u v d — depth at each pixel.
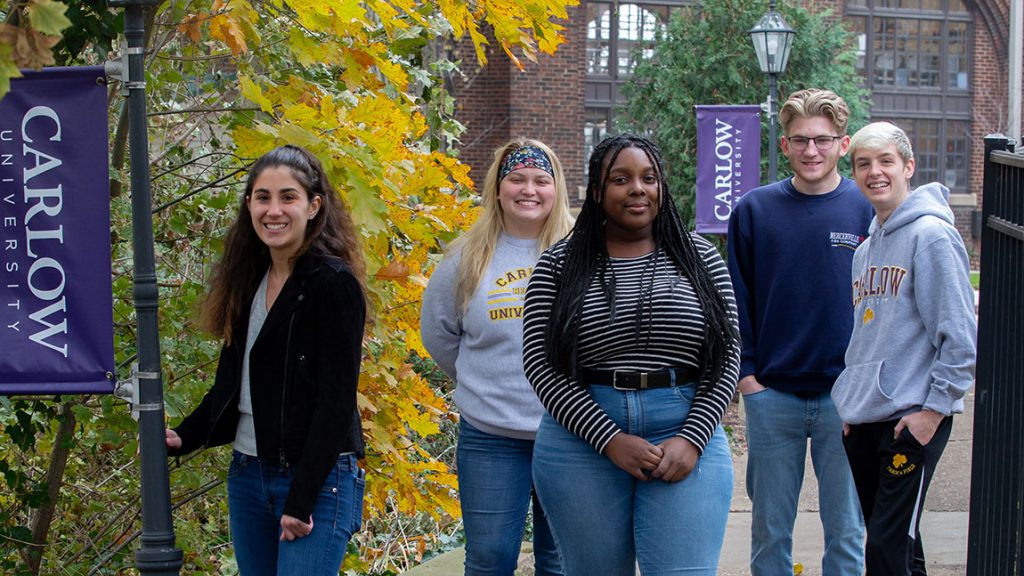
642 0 26.45
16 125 3.58
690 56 17.86
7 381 3.61
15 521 5.37
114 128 5.59
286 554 3.63
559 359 3.54
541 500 3.68
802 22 17.92
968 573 4.20
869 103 21.16
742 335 4.91
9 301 3.60
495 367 4.41
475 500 4.45
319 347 3.68
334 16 4.45
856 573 4.85
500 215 4.51
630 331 3.49
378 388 5.23
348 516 3.75
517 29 4.72
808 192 4.87
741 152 13.52
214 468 5.39
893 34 30.81
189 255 5.51
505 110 25.12
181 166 5.29
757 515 4.92
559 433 3.60
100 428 4.92
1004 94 31.31
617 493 3.54
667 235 3.60
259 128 4.29
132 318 5.03
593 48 26.34
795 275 4.81
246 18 4.41
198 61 5.48
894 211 4.40
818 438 4.84
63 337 3.60
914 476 4.29
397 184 4.82
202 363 5.08
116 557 5.31
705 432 3.46
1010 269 3.64
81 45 4.22
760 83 17.75
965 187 31.45
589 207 3.62
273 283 3.82
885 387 4.35
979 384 4.07
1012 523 3.54
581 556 3.57
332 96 4.92
